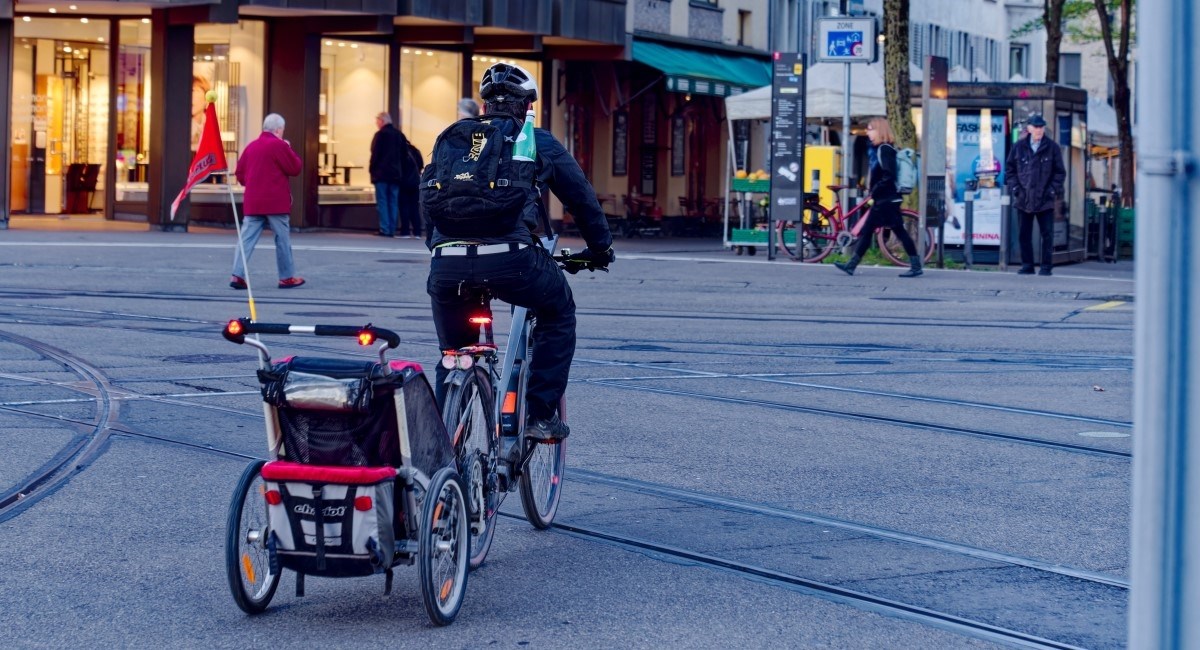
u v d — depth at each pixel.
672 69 40.19
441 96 37.34
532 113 7.07
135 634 6.20
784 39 52.44
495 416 7.34
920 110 30.42
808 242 28.86
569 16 37.69
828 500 8.90
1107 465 10.05
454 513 6.52
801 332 17.47
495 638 6.23
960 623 6.52
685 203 45.59
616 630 6.36
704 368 14.30
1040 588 7.10
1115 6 46.09
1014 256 30.20
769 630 6.38
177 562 7.28
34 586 6.83
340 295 20.28
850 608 6.73
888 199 24.97
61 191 34.34
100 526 7.91
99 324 16.22
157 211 32.34
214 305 18.47
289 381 6.10
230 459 9.62
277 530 6.23
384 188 33.22
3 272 21.38
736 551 7.70
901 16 29.17
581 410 11.80
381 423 6.17
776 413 11.85
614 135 42.28
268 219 20.89
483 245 6.91
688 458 10.03
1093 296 22.19
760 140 50.72
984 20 72.88
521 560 7.51
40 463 9.34
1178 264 3.33
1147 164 3.36
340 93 34.66
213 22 31.58
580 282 23.44
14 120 34.00
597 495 8.95
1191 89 3.31
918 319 19.14
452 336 7.25
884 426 11.38
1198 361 3.33
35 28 33.47
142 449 9.84
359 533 6.14
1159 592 3.39
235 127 33.62
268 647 6.08
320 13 32.88
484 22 35.34
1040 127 25.89
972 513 8.61
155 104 32.59
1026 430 11.33
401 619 6.50
